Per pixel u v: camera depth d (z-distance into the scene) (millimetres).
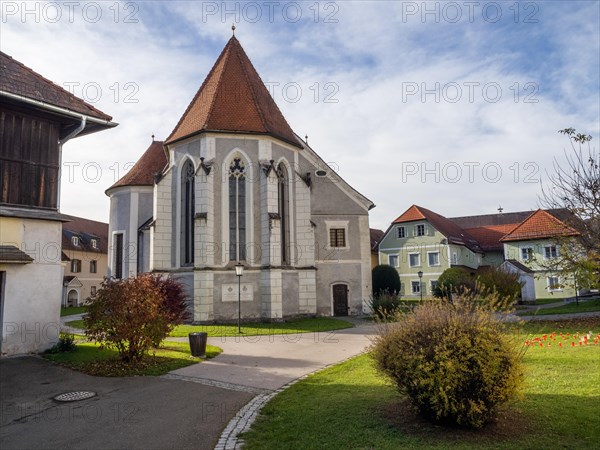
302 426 6707
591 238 17734
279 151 25047
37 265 14047
